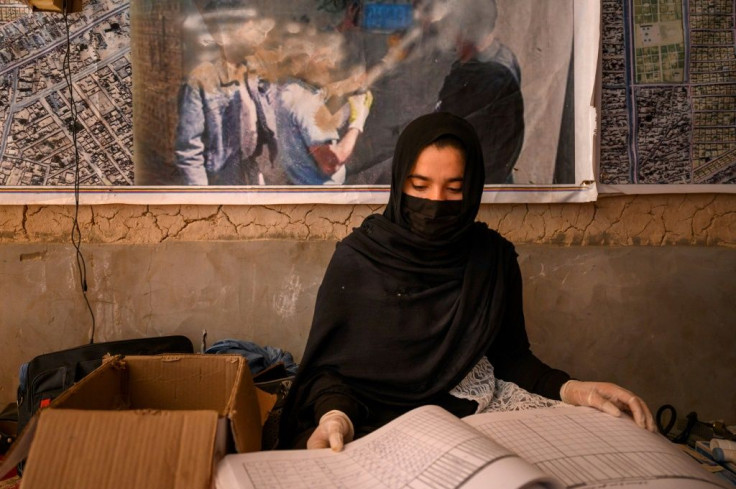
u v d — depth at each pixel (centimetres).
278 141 230
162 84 225
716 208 248
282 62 227
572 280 245
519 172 237
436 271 169
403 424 120
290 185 232
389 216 176
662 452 119
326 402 146
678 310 248
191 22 223
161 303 234
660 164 241
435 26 230
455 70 232
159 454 101
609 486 105
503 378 176
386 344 163
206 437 103
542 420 133
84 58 222
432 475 99
